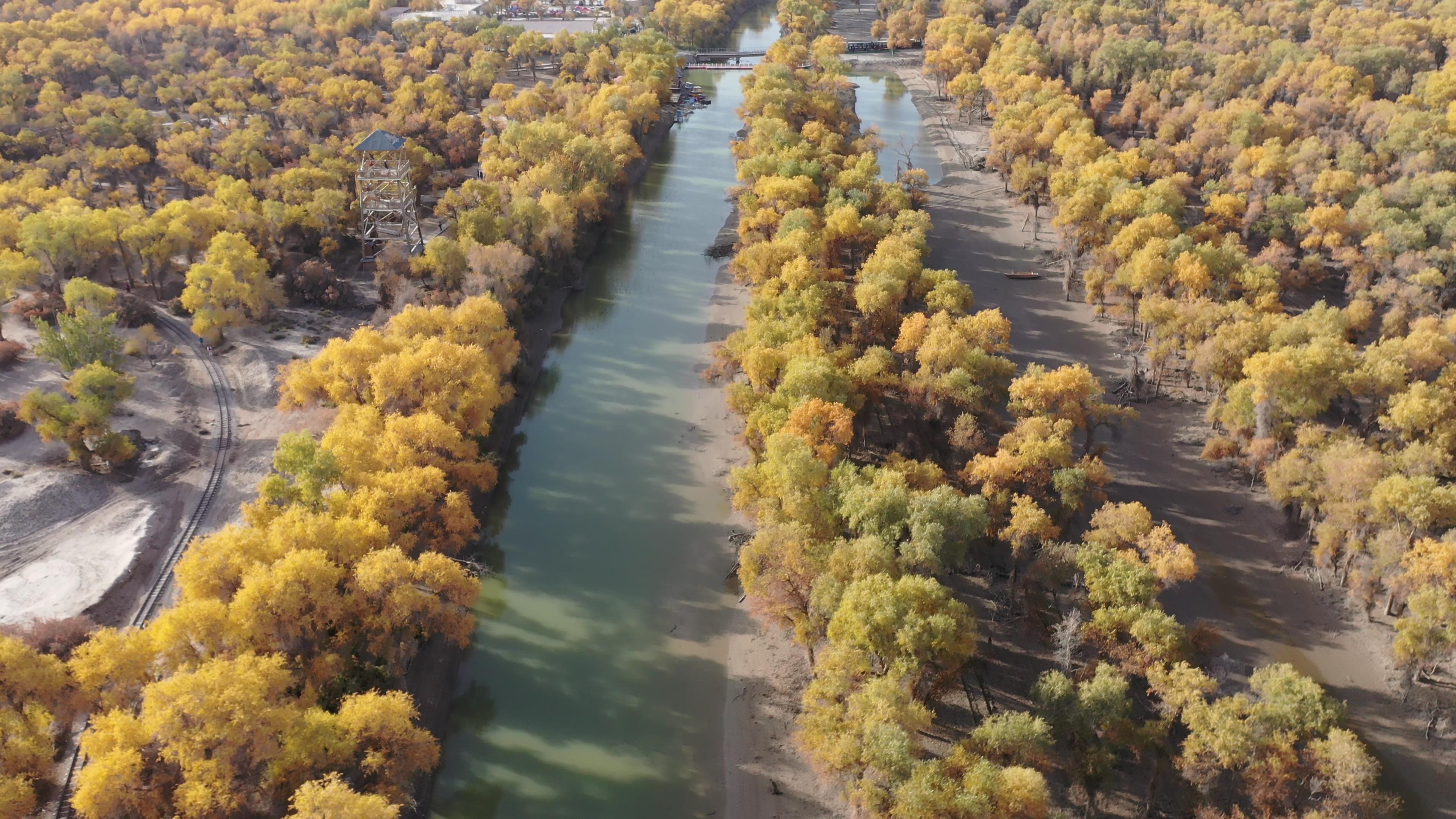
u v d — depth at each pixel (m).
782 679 113.19
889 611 95.50
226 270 174.62
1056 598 119.25
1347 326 166.62
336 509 113.81
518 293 189.00
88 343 153.12
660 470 152.38
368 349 141.50
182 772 85.81
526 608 124.88
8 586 116.94
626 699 111.56
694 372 180.00
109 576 119.75
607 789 101.00
